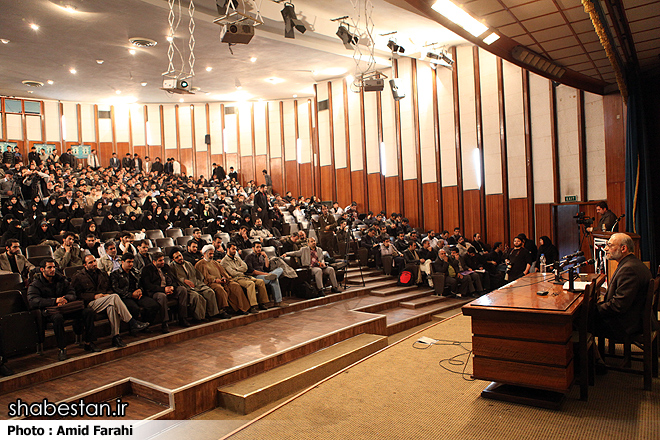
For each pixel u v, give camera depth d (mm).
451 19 5391
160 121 19781
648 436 2615
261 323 6656
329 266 8734
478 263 10094
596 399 3184
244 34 6012
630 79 7578
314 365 5121
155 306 5664
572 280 3586
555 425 2789
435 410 3084
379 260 10289
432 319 8047
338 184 16328
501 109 11820
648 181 7480
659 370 3779
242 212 11477
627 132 7723
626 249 3584
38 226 8008
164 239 8484
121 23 10656
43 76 14977
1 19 10375
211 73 15078
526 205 11414
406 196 14227
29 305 4902
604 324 3596
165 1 9688
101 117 19250
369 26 11195
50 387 4262
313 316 7059
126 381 4379
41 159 16250
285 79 16078
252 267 7414
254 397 4273
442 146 13188
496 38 6008
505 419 2900
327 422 2982
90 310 5039
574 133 10578
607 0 4957
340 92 16109
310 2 10227
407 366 4066
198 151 19859
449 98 13000
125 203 10508
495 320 3217
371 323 6750
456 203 12898
